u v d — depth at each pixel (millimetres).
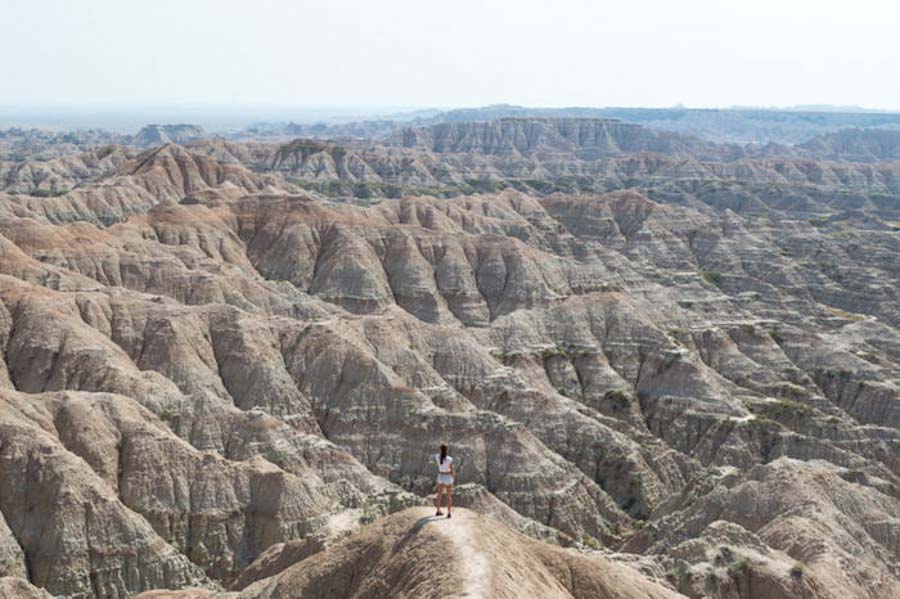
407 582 49969
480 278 195000
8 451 92000
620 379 152500
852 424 143000
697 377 148000
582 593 54281
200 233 194000
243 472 100000
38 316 130750
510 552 53031
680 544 81625
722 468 118438
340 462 111500
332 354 133625
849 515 92875
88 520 88812
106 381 118625
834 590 74312
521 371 149875
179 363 129625
